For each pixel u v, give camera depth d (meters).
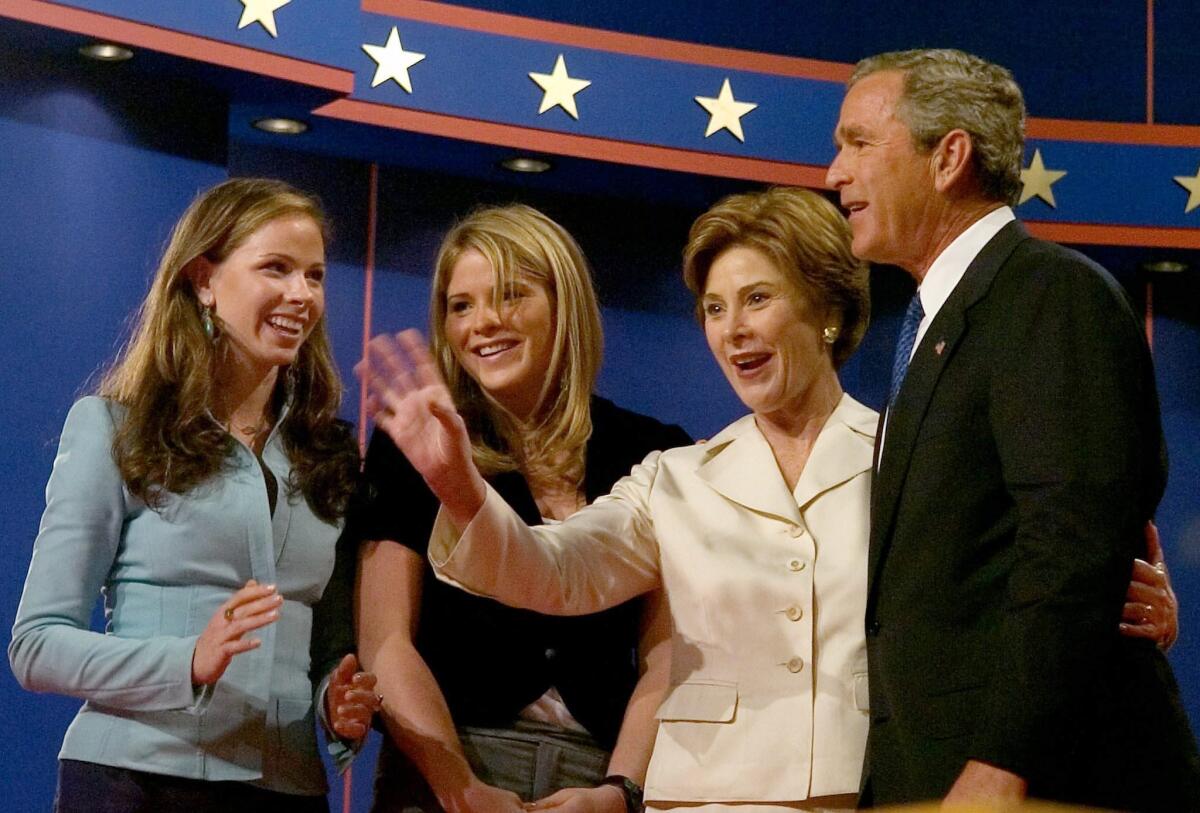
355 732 10.03
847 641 9.34
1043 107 19.38
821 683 9.27
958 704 8.09
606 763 10.59
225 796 10.09
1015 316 8.20
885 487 8.54
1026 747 7.52
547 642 10.69
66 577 10.09
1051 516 7.68
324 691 10.38
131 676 9.73
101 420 10.48
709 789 9.21
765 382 9.80
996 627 8.12
